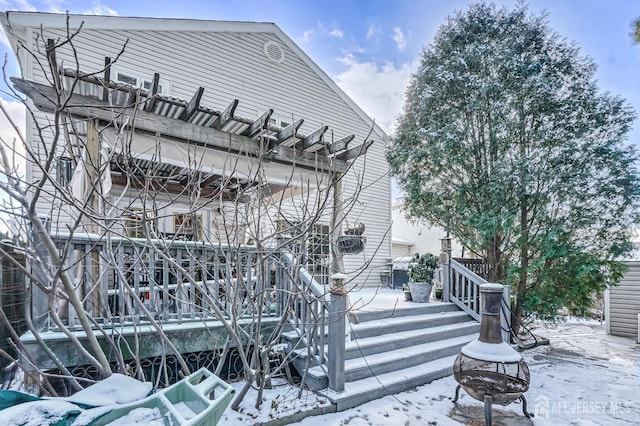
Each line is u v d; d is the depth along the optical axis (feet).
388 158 26.76
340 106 33.68
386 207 35.81
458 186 23.03
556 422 10.34
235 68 27.53
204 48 26.08
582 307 21.09
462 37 24.09
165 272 11.22
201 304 12.87
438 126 23.38
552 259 20.59
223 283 12.66
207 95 25.94
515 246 21.22
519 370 11.31
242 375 12.57
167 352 10.86
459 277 20.86
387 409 10.89
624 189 18.97
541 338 21.63
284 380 12.30
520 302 21.27
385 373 13.04
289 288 13.00
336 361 11.03
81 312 7.78
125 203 21.03
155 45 23.89
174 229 21.15
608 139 20.15
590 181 19.69
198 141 13.66
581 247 19.92
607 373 15.37
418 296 20.57
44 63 19.57
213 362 11.95
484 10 24.09
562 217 20.21
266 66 29.27
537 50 22.65
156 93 11.87
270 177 17.69
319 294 11.54
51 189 17.98
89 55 21.31
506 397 9.76
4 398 5.30
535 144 21.83
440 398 11.87
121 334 9.32
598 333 25.31
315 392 11.18
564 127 21.15
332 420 10.02
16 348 8.33
